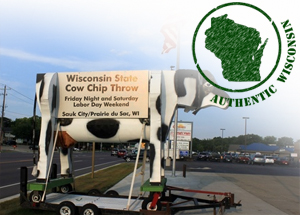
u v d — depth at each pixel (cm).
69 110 736
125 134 718
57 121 739
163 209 704
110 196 805
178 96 722
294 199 1138
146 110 706
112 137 726
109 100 724
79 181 1409
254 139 13400
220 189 1306
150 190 655
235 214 832
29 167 2031
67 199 762
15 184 1301
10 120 12588
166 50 1702
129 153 3641
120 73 729
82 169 2230
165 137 703
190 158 4253
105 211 659
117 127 714
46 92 708
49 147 716
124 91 720
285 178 2033
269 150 8369
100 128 720
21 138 10062
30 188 694
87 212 651
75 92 738
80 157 4362
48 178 715
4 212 746
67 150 845
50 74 729
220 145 12781
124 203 727
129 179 1523
